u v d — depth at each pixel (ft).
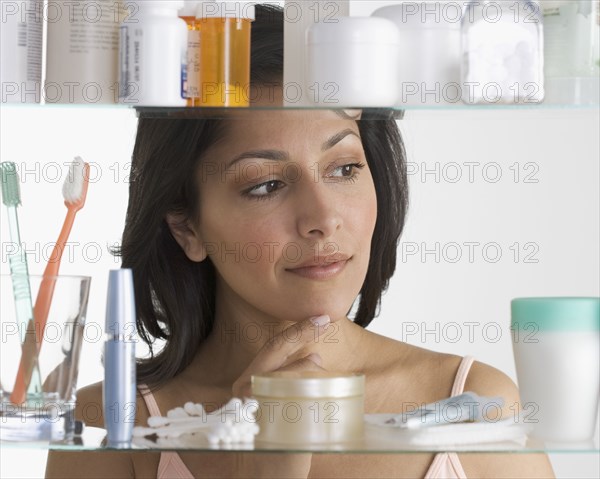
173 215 4.28
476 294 5.02
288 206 4.09
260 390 3.52
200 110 3.53
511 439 3.53
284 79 3.74
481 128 5.00
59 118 4.91
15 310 3.53
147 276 4.40
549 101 3.54
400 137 4.60
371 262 4.74
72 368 3.57
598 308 3.57
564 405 3.54
